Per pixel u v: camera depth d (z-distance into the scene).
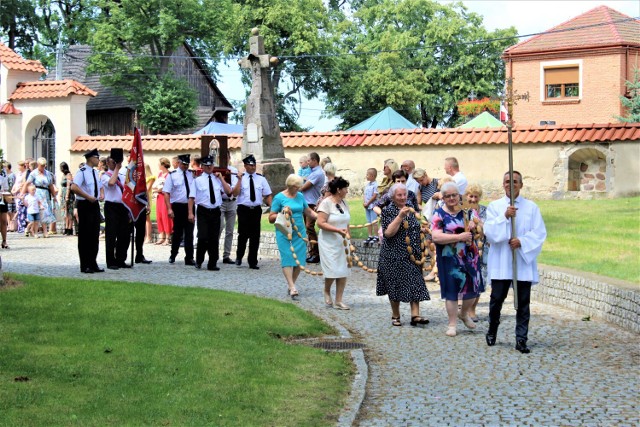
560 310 13.91
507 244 11.11
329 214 13.80
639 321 11.98
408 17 71.12
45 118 34.47
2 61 34.09
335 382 9.38
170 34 53.91
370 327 12.59
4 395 7.90
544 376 9.79
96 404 7.84
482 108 51.16
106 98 56.19
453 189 11.79
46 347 9.75
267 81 26.36
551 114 45.62
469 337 11.88
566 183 27.27
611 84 44.34
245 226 18.44
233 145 30.55
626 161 26.69
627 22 45.94
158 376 8.89
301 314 12.88
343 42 70.88
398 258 12.52
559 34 46.03
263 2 62.50
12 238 24.59
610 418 8.20
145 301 12.62
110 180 17.48
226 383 8.84
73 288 13.37
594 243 17.66
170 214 18.73
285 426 7.80
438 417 8.32
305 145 30.28
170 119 53.22
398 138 29.28
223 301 13.08
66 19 62.28
